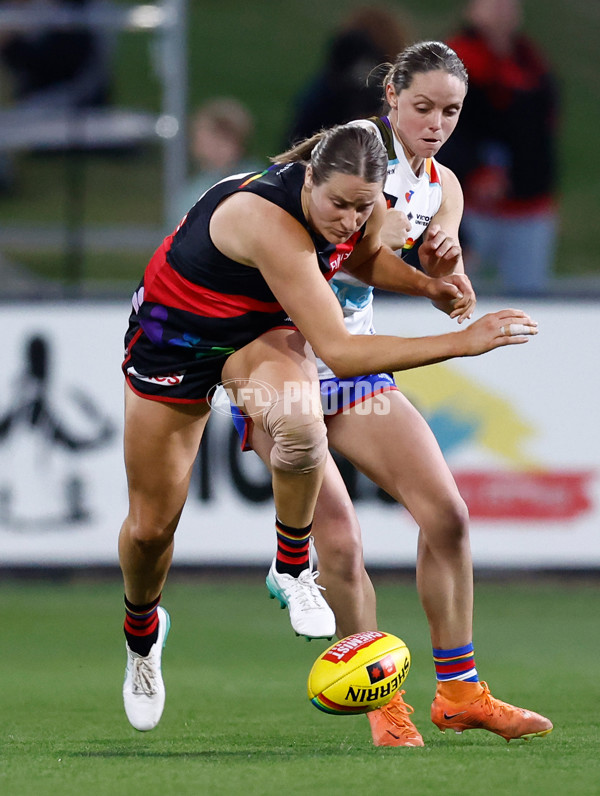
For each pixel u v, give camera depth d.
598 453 28.88
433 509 14.16
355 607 14.80
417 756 13.14
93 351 29.12
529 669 21.08
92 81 37.59
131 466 13.84
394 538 28.72
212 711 17.23
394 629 24.88
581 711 16.91
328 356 12.71
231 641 24.22
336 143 12.08
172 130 35.31
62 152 43.19
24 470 29.09
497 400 28.77
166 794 11.10
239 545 28.77
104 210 44.50
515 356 28.81
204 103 61.53
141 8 35.28
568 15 68.56
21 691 18.86
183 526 28.81
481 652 22.94
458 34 33.47
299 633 13.45
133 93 51.03
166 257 13.31
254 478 28.73
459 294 14.12
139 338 13.55
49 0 36.53
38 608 27.25
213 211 12.91
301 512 13.43
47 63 37.28
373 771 12.12
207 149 35.19
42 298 29.17
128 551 14.26
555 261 46.72
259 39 68.19
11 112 37.19
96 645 23.58
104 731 15.43
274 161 13.54
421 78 14.09
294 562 13.71
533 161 33.69
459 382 28.69
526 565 28.77
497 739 14.69
